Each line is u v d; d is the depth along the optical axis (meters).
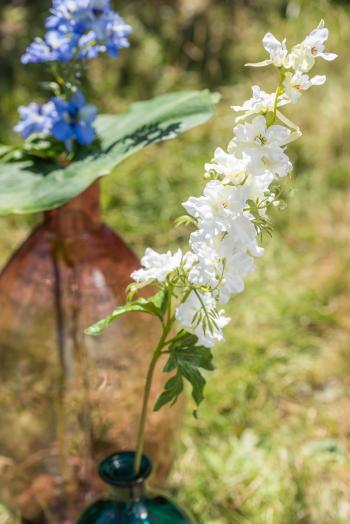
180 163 1.85
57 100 0.94
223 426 1.28
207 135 1.95
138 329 1.01
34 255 1.01
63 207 0.99
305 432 1.29
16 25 2.37
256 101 0.77
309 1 2.35
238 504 1.18
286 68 0.77
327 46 2.27
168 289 0.82
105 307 1.00
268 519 1.15
